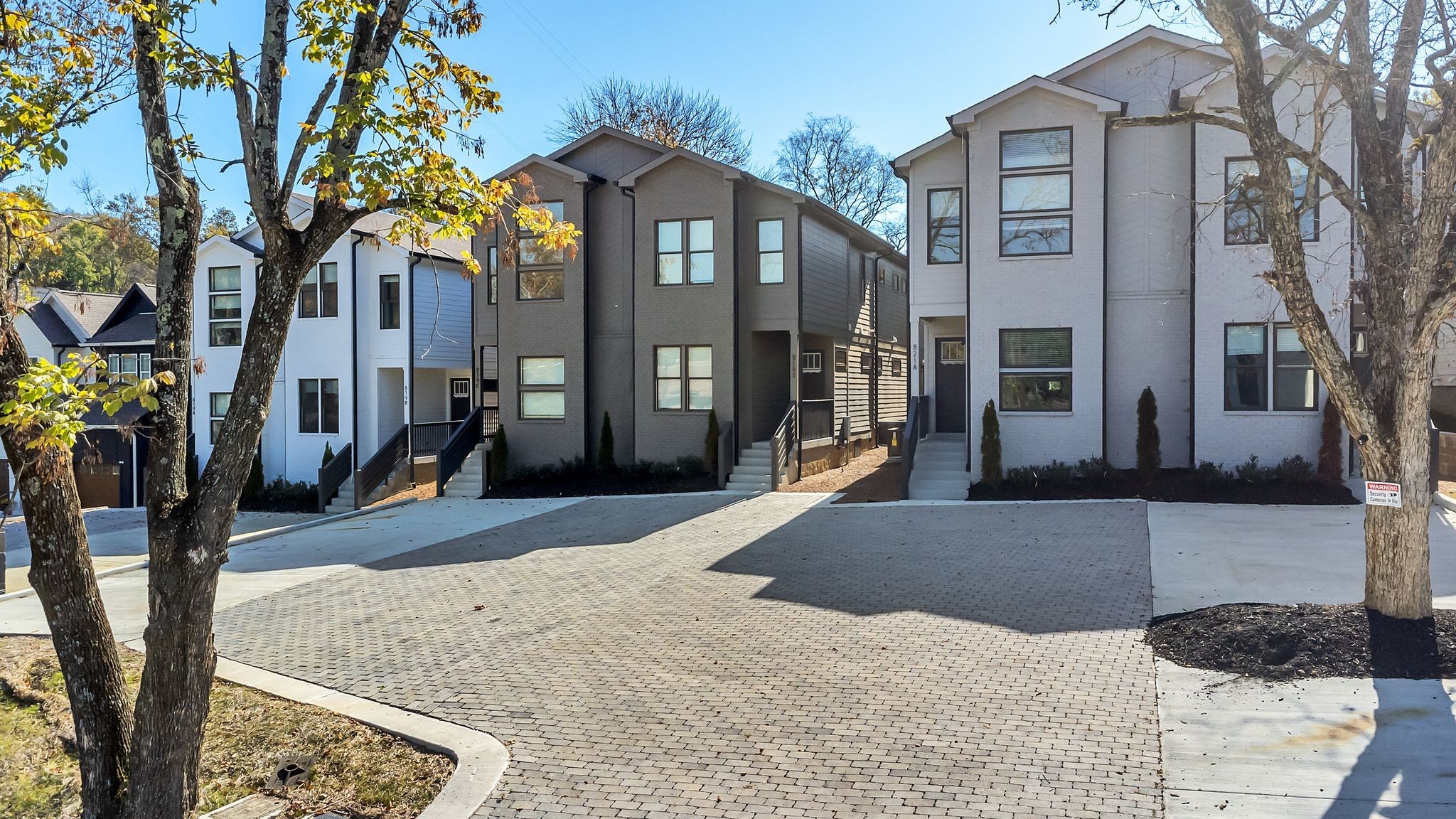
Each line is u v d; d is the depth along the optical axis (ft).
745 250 73.82
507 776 21.11
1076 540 43.34
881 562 41.32
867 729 22.59
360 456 87.76
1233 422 55.88
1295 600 31.65
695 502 63.93
